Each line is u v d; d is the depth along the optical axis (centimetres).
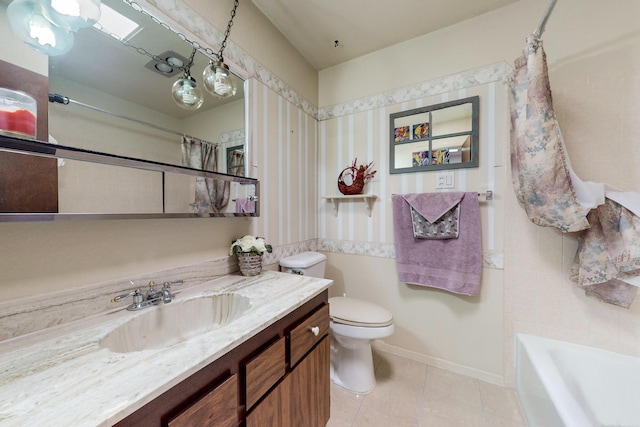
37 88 73
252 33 148
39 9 66
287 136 177
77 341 69
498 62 152
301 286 114
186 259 114
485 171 156
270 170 162
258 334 78
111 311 87
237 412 70
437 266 164
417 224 166
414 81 177
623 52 125
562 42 137
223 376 67
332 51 191
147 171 100
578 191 117
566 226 117
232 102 136
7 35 68
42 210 74
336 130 209
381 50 189
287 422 89
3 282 68
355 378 150
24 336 70
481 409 135
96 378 53
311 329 103
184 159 113
